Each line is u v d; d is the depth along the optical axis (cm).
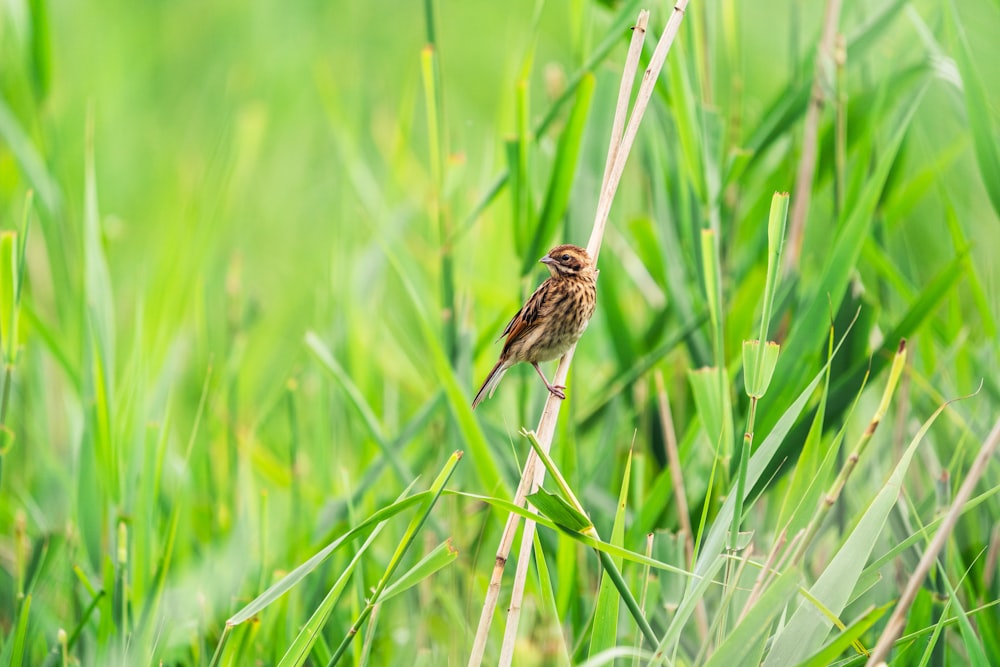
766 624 660
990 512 973
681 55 931
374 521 681
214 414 1191
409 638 940
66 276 1207
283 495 1142
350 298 1249
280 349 1552
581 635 862
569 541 865
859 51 1051
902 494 898
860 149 1023
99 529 1000
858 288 964
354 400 988
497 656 898
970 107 888
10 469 1175
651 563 659
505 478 1040
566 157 974
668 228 1094
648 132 1103
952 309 1107
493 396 1205
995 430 643
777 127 1062
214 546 1033
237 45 2227
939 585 840
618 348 1129
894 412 1053
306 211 1833
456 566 1000
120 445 966
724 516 736
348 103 1834
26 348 1237
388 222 1293
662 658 669
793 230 1057
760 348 675
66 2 2088
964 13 1308
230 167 1335
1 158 1423
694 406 1097
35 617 935
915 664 827
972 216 1345
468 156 1844
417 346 1379
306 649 735
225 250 1620
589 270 821
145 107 2055
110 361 988
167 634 913
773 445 734
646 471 1090
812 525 665
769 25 1970
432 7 1041
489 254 1306
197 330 1318
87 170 1052
